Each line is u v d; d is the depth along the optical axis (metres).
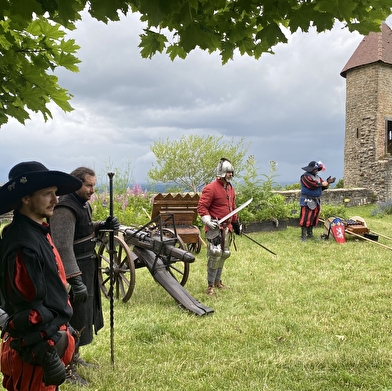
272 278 7.69
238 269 8.34
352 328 5.19
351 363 4.27
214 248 6.53
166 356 4.45
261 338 4.94
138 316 5.67
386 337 4.93
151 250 6.32
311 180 11.35
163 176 21.77
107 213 11.30
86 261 3.94
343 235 11.32
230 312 5.84
